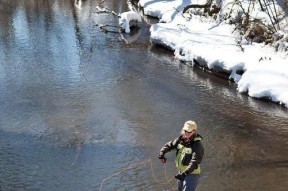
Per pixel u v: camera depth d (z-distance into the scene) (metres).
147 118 11.91
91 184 8.70
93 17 24.88
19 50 18.22
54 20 23.97
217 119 11.98
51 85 14.23
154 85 14.48
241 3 20.28
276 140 10.80
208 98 13.48
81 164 9.45
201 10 22.41
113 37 20.62
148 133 11.02
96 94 13.55
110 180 8.84
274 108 12.76
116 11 26.61
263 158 9.88
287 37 15.86
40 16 25.00
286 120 11.97
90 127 11.27
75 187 8.59
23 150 10.01
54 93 13.55
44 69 15.84
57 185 8.65
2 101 12.82
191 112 12.41
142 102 13.02
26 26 22.45
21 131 10.96
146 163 9.53
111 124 11.47
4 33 20.95
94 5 28.45
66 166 9.36
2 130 10.98
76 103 12.81
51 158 9.68
